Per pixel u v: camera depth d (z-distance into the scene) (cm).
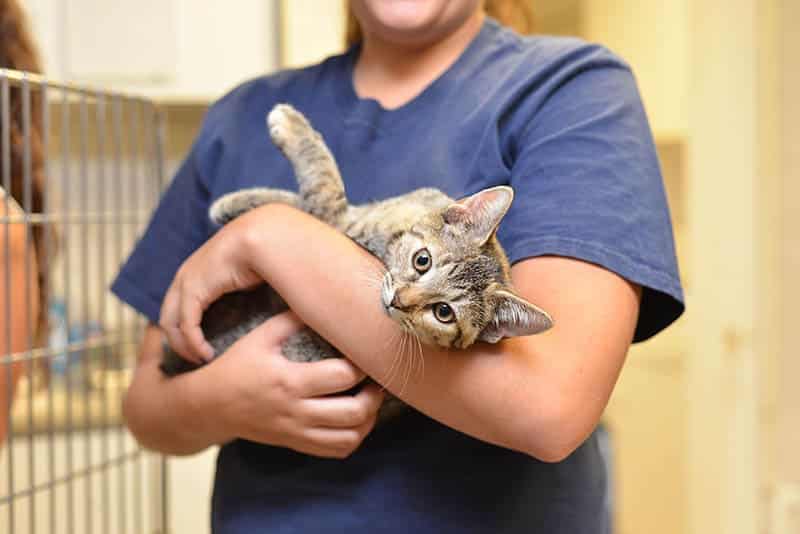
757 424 320
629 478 343
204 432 119
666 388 328
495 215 109
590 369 102
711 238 316
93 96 147
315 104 135
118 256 151
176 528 271
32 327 140
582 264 107
